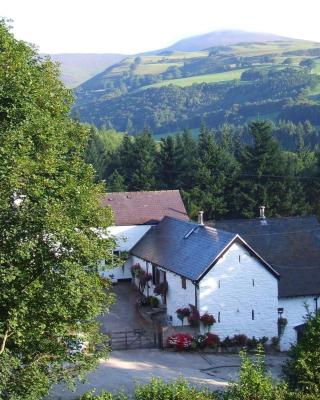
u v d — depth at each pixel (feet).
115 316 133.08
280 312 124.47
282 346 122.21
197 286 116.47
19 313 59.67
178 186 245.04
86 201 67.41
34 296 61.36
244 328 119.65
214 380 96.07
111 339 116.06
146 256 145.28
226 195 229.25
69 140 75.77
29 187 60.59
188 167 245.45
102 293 68.44
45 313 64.13
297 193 226.99
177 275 125.08
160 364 104.37
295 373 68.80
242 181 224.53
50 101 72.95
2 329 60.75
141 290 149.59
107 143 369.30
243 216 221.25
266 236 142.51
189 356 110.63
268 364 109.60
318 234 145.28
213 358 110.01
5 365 60.13
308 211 224.74
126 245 166.81
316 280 130.00
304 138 415.85
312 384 63.00
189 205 222.07
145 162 247.91
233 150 306.35
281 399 57.26
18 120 65.16
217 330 117.91
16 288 60.23
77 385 90.89
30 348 66.59
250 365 61.26
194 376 97.96
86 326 69.72
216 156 235.61
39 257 61.00
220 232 124.77
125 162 262.26
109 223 71.26
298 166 253.44
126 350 111.65
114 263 71.56
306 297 126.31
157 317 131.23
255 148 225.97
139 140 255.70
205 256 120.67
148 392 56.85
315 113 506.89
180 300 124.88
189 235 136.67
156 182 247.29
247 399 57.06
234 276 118.62
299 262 135.44
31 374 63.41
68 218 61.98
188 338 113.09
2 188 58.39
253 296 119.96
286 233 144.15
